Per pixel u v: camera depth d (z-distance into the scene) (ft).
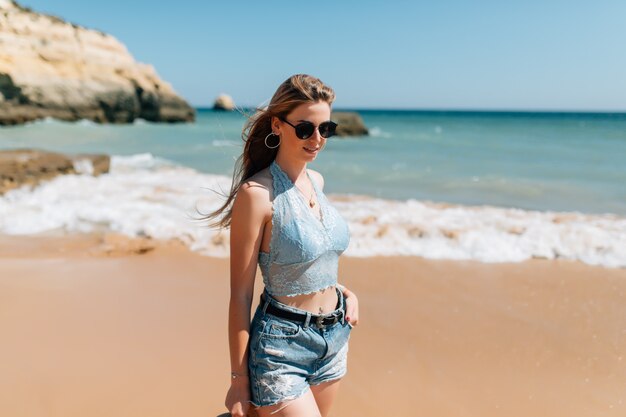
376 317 14.58
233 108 7.12
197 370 11.25
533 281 17.89
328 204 7.09
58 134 90.63
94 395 10.21
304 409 6.39
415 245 21.38
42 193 29.17
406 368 11.85
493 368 11.96
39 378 10.71
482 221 25.40
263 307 6.72
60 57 120.57
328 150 76.69
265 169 6.78
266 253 6.53
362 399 10.59
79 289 15.79
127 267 17.99
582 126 195.72
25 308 14.19
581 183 43.14
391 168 53.16
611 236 22.58
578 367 12.08
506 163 58.44
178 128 126.93
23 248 20.02
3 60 107.45
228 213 7.48
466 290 16.92
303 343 6.60
